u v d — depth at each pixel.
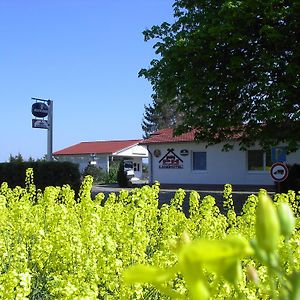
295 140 15.64
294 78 14.94
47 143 25.95
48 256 5.01
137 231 5.06
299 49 14.97
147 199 7.96
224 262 0.51
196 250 0.51
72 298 3.40
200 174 29.30
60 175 19.91
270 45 15.73
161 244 5.50
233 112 16.31
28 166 20.41
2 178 20.83
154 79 16.72
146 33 17.16
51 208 7.52
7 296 3.35
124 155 50.25
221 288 3.11
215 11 16.70
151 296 4.14
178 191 9.07
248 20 15.25
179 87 16.22
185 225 6.89
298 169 19.77
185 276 0.51
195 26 17.08
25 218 7.04
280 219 0.65
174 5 17.88
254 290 3.31
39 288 4.73
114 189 30.45
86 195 9.77
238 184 27.98
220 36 15.09
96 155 50.12
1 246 5.08
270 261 0.58
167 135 31.62
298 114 14.39
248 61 15.49
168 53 15.95
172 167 30.25
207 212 7.11
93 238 4.71
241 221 7.18
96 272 4.26
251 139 17.28
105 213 7.23
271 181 27.11
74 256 4.50
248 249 0.53
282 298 0.55
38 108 25.48
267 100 14.91
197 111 16.38
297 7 14.99
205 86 15.70
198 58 15.81
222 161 28.62
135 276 0.54
